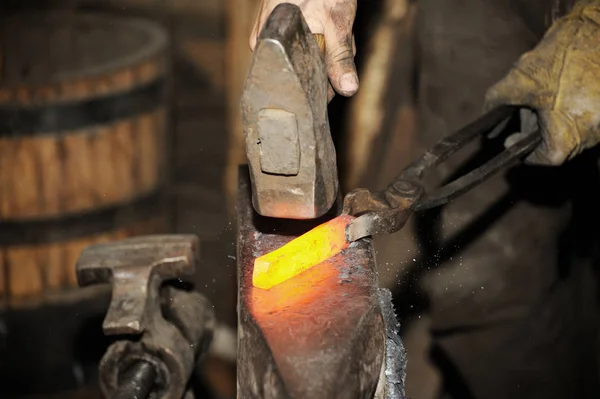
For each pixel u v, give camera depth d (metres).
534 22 1.98
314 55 1.08
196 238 1.62
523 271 2.12
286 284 1.21
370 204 1.35
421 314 2.15
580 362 2.09
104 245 1.61
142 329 1.43
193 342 1.62
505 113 1.60
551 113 1.56
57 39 3.30
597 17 1.62
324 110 1.11
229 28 3.36
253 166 1.12
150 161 2.96
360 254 1.29
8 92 2.56
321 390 1.02
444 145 1.50
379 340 1.15
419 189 1.40
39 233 2.74
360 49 2.38
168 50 3.04
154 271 1.54
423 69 2.22
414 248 2.16
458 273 2.15
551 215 2.09
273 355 1.06
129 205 2.90
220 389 2.84
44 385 2.86
